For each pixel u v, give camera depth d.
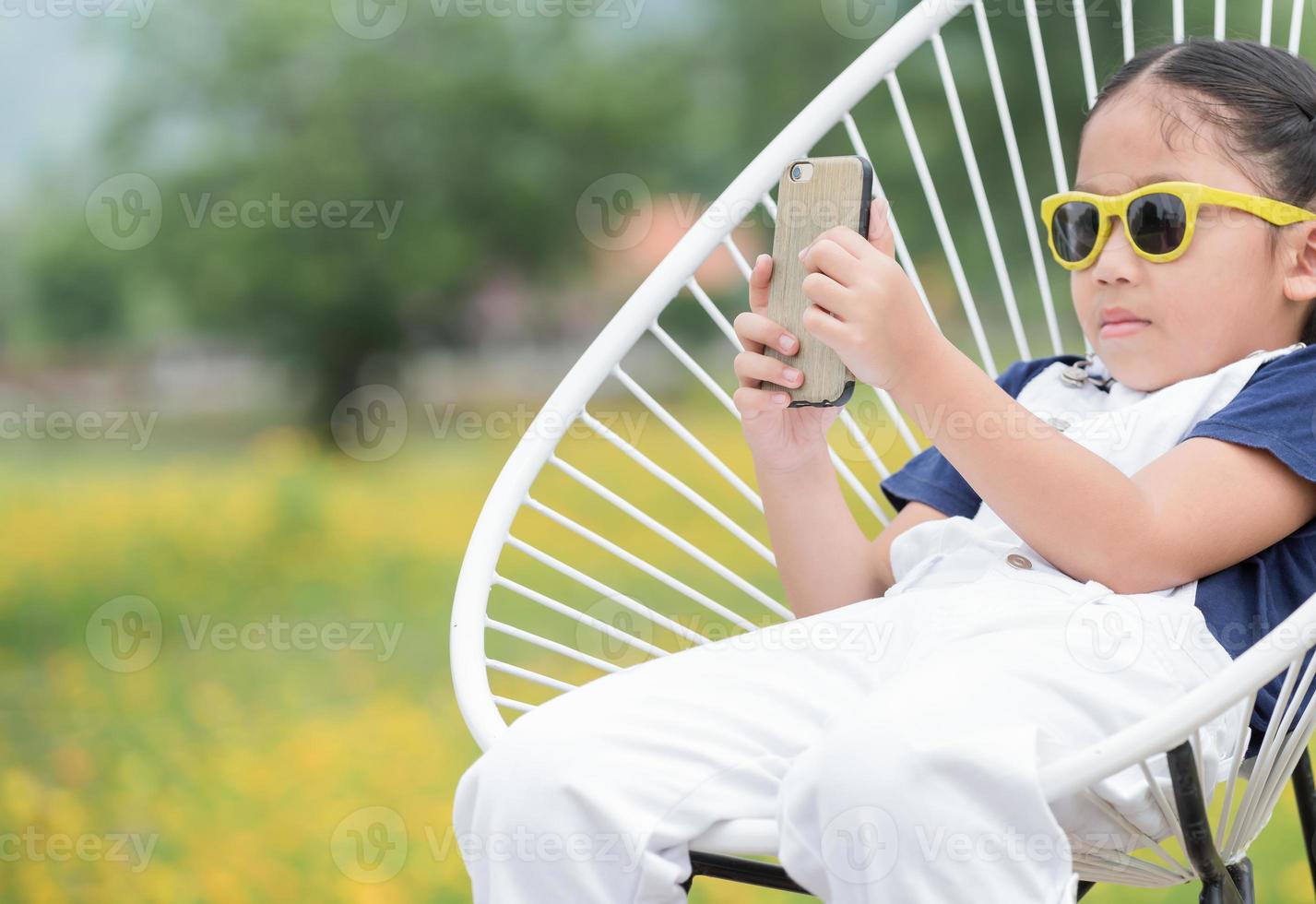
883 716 1.33
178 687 4.98
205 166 13.32
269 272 13.24
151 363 14.24
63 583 6.34
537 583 6.10
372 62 13.25
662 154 13.79
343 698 4.80
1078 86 9.09
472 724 1.62
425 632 5.76
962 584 1.70
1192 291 1.72
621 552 1.90
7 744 4.33
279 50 13.04
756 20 12.70
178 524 7.17
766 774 1.45
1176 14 2.19
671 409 12.16
